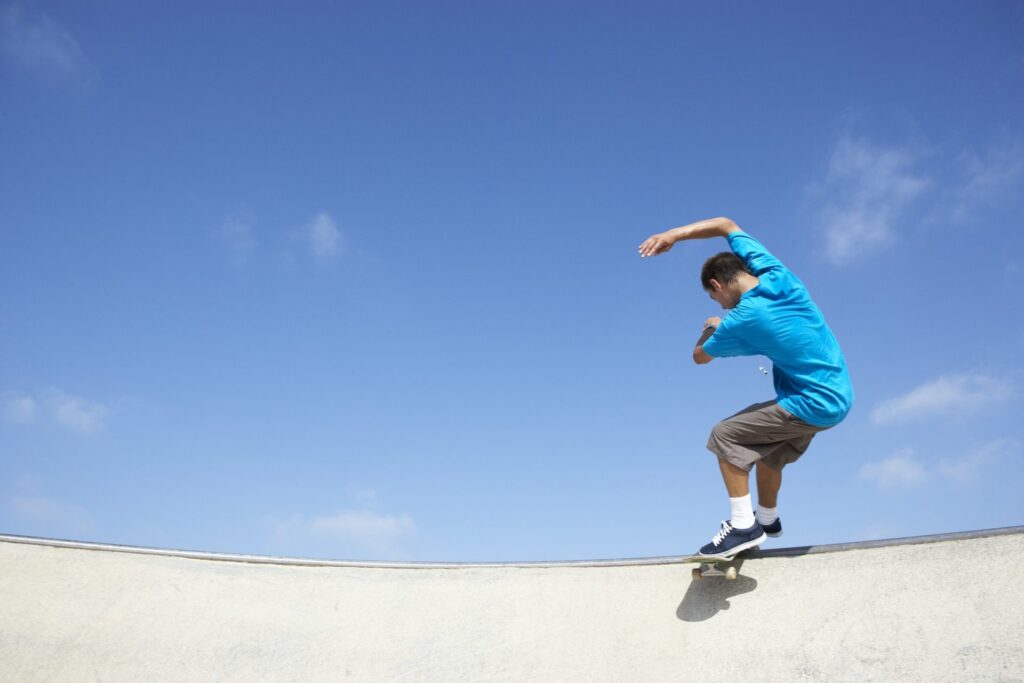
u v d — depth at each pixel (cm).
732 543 510
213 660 582
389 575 651
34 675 571
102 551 681
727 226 540
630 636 545
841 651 481
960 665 448
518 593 609
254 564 673
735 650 507
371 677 558
